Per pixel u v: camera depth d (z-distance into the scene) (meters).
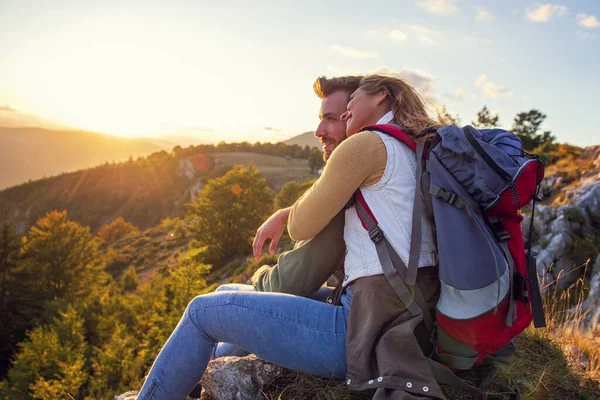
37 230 39.03
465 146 1.44
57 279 38.59
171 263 52.62
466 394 1.80
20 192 180.12
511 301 1.43
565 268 11.94
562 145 21.67
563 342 2.98
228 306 1.69
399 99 1.74
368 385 1.43
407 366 1.42
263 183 41.44
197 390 2.26
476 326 1.41
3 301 31.28
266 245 29.50
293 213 1.75
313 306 1.68
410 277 1.48
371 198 1.57
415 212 1.51
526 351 2.36
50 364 19.92
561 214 13.10
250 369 1.99
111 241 82.25
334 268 1.91
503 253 1.42
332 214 1.61
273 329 1.65
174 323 18.44
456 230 1.40
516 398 1.80
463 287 1.36
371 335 1.49
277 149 170.50
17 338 31.47
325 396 1.78
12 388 19.56
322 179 1.60
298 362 1.68
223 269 34.53
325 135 2.18
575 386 2.14
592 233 12.59
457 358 1.52
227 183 40.16
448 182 1.45
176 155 177.12
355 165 1.52
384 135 1.57
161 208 145.38
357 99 1.84
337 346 1.62
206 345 1.75
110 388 17.58
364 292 1.55
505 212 1.43
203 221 40.06
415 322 1.49
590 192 13.60
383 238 1.54
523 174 1.37
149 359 18.53
